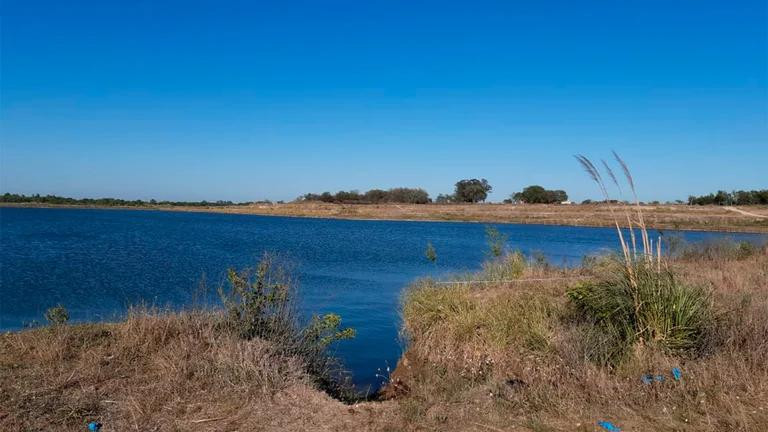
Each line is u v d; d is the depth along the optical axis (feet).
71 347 24.02
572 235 155.33
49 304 49.49
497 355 28.37
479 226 221.87
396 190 418.31
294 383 21.24
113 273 70.54
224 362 21.54
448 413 18.94
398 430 17.52
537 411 18.79
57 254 95.71
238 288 27.07
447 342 31.45
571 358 23.16
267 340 25.02
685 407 18.51
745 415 17.47
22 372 21.02
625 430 17.15
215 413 18.43
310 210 355.56
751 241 78.28
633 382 20.53
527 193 359.87
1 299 51.78
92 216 307.37
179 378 20.59
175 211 459.73
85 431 16.79
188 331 25.09
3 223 213.25
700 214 191.21
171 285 60.59
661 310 23.90
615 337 24.52
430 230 192.34
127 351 23.54
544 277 46.60
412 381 27.20
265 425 17.74
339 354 34.78
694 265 53.06
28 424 16.93
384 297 55.67
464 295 37.60
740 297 32.04
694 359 22.50
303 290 58.80
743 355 22.07
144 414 17.99
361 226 223.92
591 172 26.22
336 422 18.13
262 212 373.61
